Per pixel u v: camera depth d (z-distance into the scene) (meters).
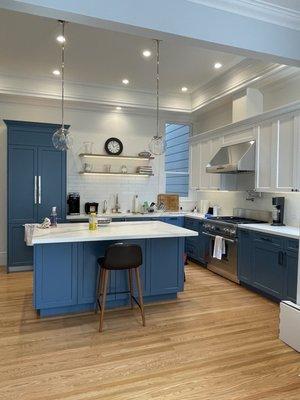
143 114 6.19
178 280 3.77
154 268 3.65
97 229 3.49
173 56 4.18
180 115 6.36
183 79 5.07
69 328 3.02
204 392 2.10
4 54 4.17
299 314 2.61
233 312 3.44
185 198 6.60
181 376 2.27
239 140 4.82
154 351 2.61
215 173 5.35
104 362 2.44
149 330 2.99
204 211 6.10
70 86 5.23
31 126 4.96
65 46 3.92
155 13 2.43
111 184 6.07
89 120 5.87
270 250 3.73
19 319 3.20
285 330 2.77
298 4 2.77
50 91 5.12
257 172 4.41
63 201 5.16
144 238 3.31
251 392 2.11
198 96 5.76
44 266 3.20
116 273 3.49
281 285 3.56
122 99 5.56
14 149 4.90
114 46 3.90
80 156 5.81
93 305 3.47
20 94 4.97
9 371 2.31
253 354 2.58
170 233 3.29
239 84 4.59
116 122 6.05
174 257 3.73
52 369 2.34
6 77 4.88
